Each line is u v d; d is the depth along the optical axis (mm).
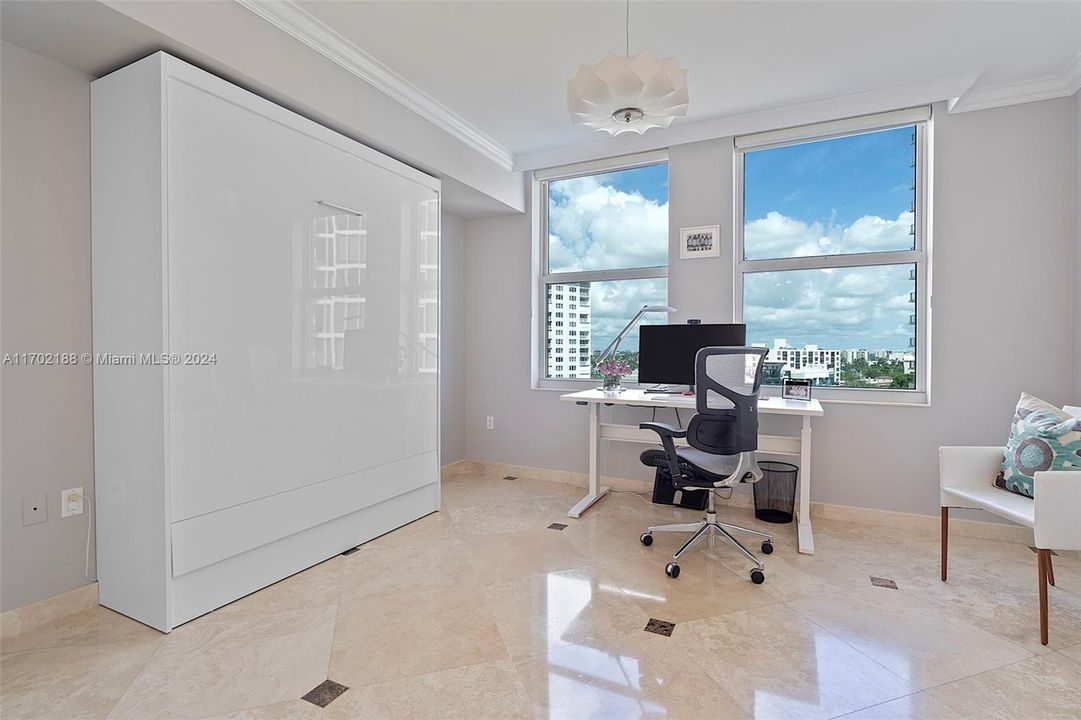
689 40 2479
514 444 4312
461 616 2039
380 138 2809
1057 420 2225
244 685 1624
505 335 4336
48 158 1944
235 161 2094
